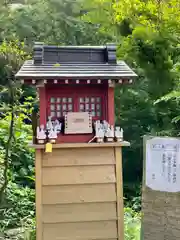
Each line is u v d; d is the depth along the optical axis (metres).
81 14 7.05
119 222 2.75
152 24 4.48
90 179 2.73
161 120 6.10
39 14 6.71
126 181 6.62
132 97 5.99
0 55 4.20
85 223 2.72
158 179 2.67
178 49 4.78
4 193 4.43
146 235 2.73
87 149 2.74
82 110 2.82
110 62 2.84
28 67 2.67
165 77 4.86
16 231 3.88
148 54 4.74
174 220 2.64
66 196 2.70
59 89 2.78
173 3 4.12
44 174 2.68
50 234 2.67
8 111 5.34
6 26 5.99
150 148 2.70
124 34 4.99
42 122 2.70
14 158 5.57
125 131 6.46
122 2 4.52
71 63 2.83
